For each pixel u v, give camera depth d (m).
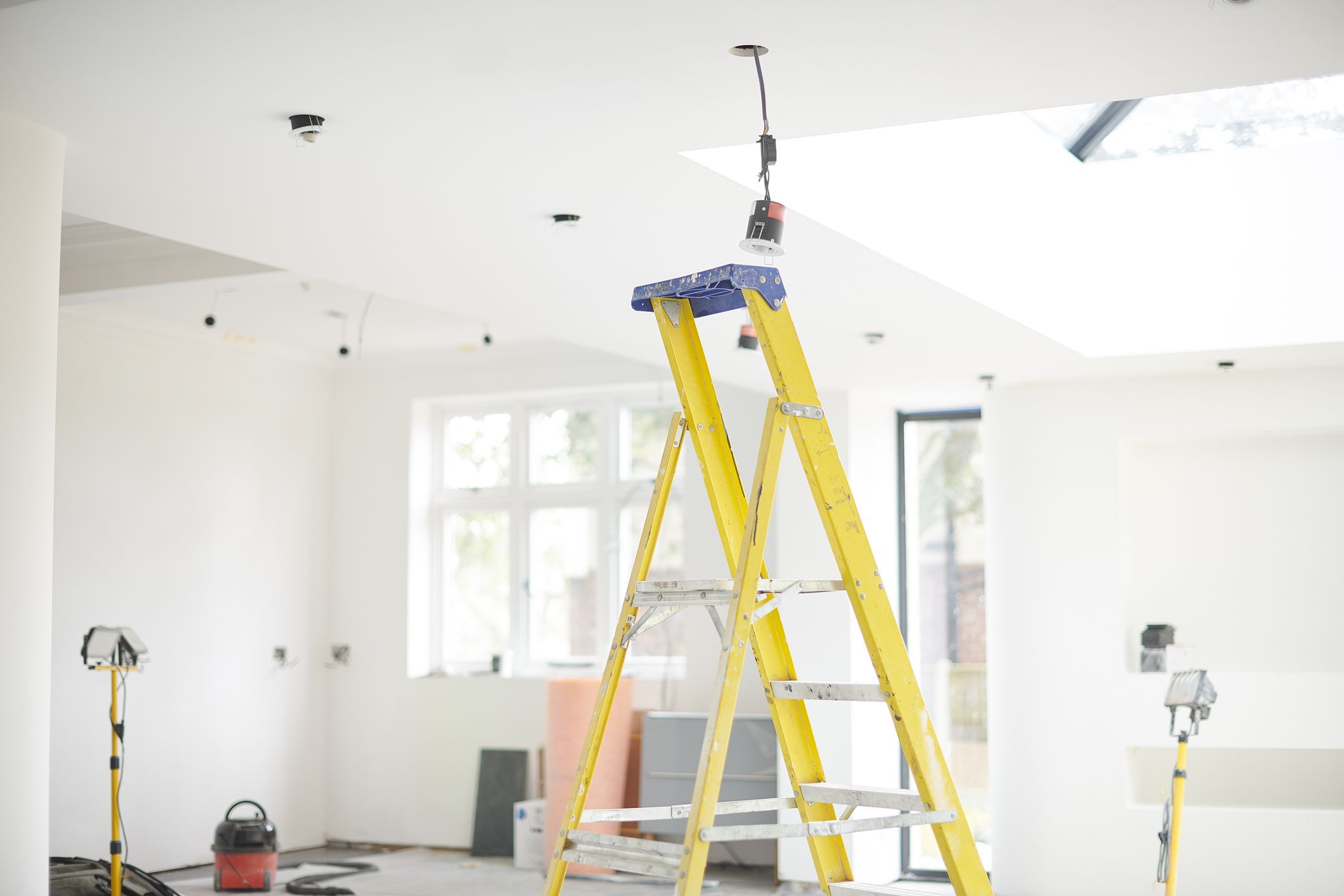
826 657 7.50
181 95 3.27
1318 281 6.02
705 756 2.42
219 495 8.45
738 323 5.65
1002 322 5.66
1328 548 7.09
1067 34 2.87
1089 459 7.05
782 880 7.39
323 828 9.12
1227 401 6.83
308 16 2.81
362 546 9.29
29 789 3.32
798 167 4.14
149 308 7.69
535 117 3.39
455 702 8.91
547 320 5.81
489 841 8.52
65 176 3.90
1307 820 6.49
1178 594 7.30
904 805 2.64
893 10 2.76
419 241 4.57
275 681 8.80
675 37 2.90
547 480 9.12
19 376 3.38
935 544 8.12
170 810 7.93
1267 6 2.71
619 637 2.79
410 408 9.27
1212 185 6.27
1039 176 6.03
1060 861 6.87
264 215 4.28
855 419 7.61
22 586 3.33
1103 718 6.89
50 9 2.79
